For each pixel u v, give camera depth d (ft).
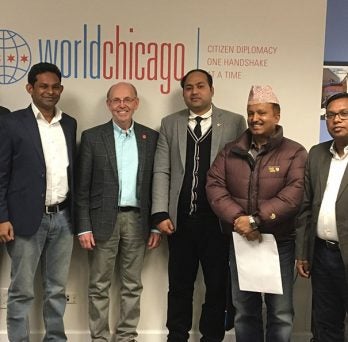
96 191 7.38
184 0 7.92
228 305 7.68
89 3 7.89
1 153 6.72
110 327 8.39
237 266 6.48
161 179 7.41
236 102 8.13
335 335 6.56
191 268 7.69
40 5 7.85
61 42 7.95
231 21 7.98
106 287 7.71
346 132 5.85
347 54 8.46
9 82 7.97
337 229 5.95
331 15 8.41
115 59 8.02
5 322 8.28
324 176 6.15
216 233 7.31
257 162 6.42
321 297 6.46
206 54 8.03
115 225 7.43
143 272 8.41
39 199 6.84
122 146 7.46
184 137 7.34
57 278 7.40
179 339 7.68
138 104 7.89
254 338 6.90
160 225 7.27
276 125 6.55
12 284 7.09
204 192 7.22
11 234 6.86
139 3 7.91
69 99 8.07
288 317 6.60
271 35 8.01
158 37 7.99
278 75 8.09
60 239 7.26
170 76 8.07
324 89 8.54
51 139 6.99
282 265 6.54
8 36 7.89
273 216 6.11
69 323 8.43
